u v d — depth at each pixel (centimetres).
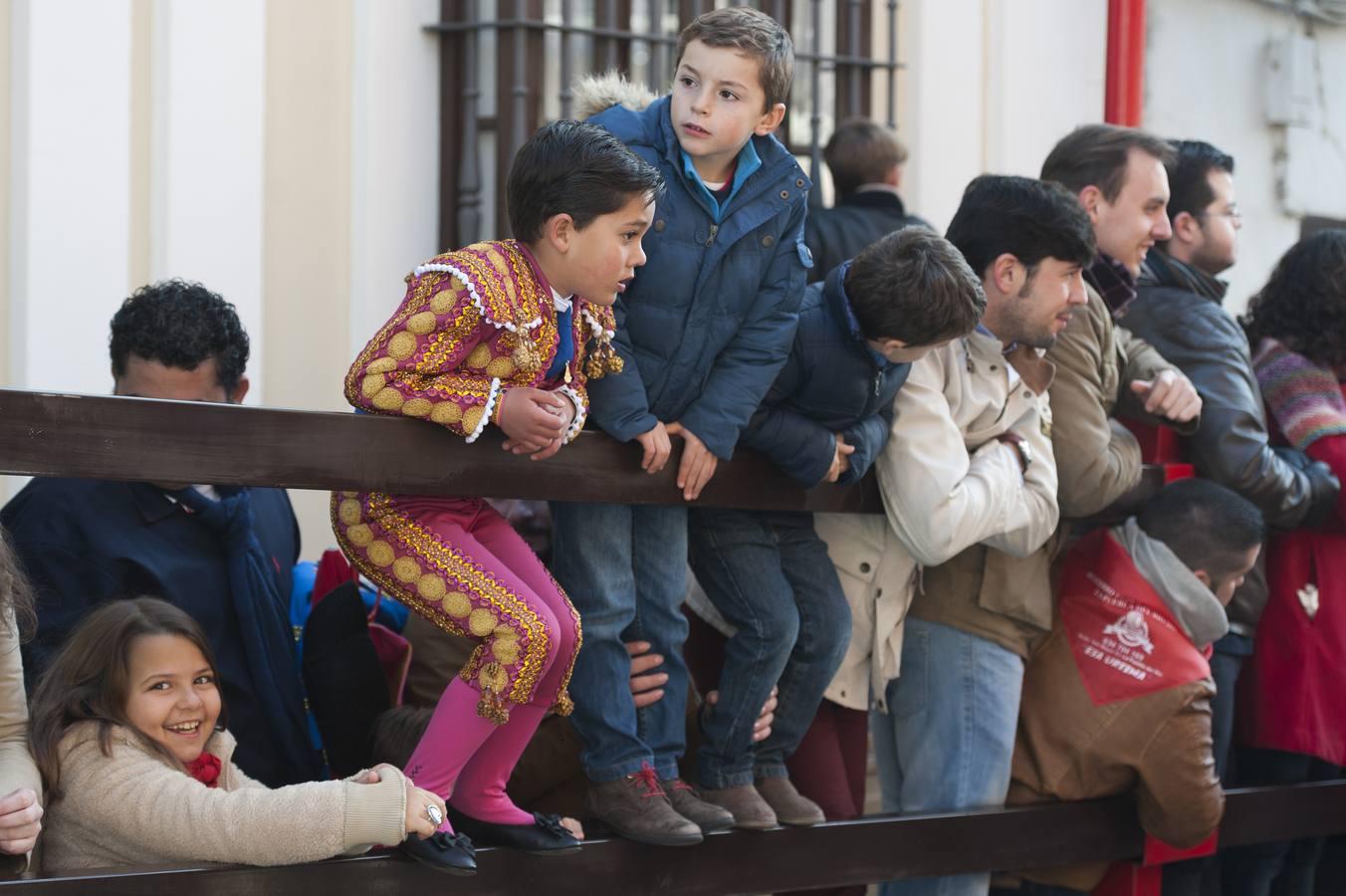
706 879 388
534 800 411
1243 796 502
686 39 375
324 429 337
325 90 587
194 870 326
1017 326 427
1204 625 460
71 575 372
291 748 382
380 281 593
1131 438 467
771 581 397
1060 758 455
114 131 541
